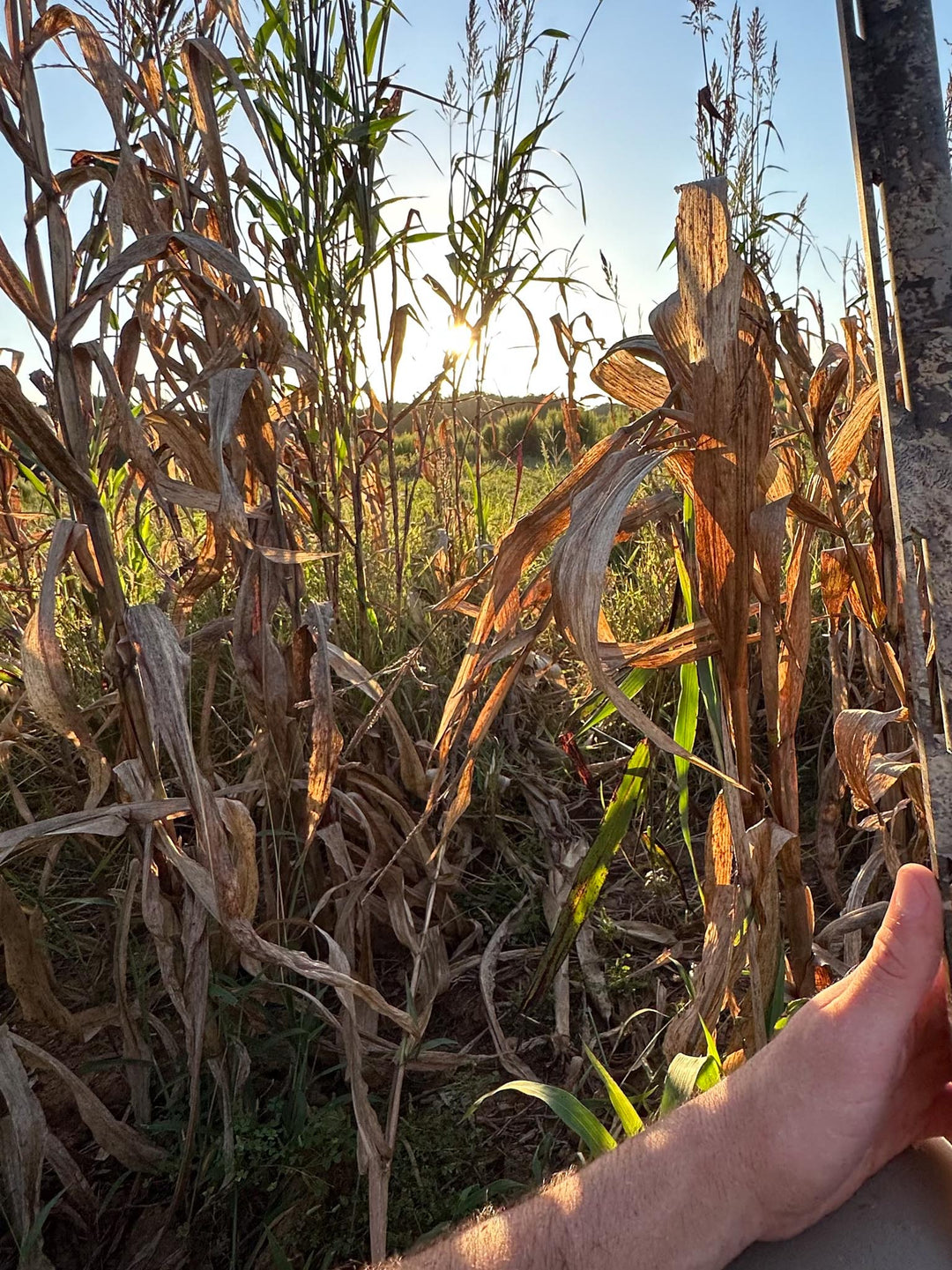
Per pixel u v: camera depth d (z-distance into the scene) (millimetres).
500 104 2535
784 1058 664
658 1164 682
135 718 1494
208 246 1559
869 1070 625
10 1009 1913
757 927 1311
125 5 1814
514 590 1336
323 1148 1457
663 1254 645
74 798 2225
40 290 1498
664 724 2605
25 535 2637
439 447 3576
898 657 1349
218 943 1720
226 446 1733
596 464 1183
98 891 2117
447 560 3021
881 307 528
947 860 567
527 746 2592
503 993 1932
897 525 537
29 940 1495
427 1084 1683
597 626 1001
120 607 1498
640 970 1863
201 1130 1534
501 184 2445
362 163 2049
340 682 2285
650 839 1921
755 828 1274
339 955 1439
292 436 2303
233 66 2088
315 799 1621
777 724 1356
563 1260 659
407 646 2623
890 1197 636
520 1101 1638
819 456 1236
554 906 2086
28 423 1384
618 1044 1732
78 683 2361
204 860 1452
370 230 2104
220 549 1785
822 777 1897
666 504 1454
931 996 644
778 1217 640
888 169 505
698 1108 708
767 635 1319
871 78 503
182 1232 1415
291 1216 1401
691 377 1091
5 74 1433
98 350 1513
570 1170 747
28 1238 1330
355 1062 1348
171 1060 1667
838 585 1664
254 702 1745
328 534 2273
